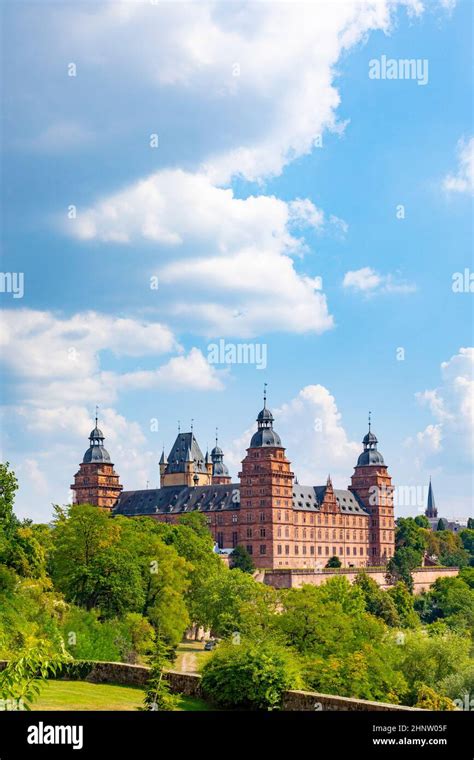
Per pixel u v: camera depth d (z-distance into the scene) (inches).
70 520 4097.0
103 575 3924.7
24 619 2940.5
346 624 3425.2
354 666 2957.7
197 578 5684.1
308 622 3390.7
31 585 3412.9
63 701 1781.5
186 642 5580.7
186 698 1889.8
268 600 4367.6
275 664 1819.6
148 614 4355.3
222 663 1863.9
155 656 2001.7
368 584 6894.7
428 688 3142.2
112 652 2930.6
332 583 5423.2
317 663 2864.2
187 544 6018.7
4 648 1926.7
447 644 3789.4
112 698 1856.5
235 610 4574.3
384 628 4335.6
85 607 3897.6
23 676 1084.5
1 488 3486.7
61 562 4060.0
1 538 3469.5
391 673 3225.9
